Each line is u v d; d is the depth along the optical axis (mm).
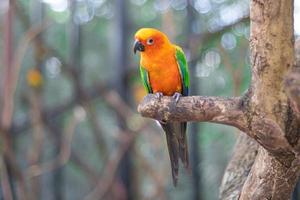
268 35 3980
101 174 12539
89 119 12859
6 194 10320
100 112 14711
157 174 11773
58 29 15828
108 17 16016
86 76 16078
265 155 4562
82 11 15430
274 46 3988
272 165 4523
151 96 4770
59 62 11820
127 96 11102
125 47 11102
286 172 4504
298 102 3568
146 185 13742
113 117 14594
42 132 11141
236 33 12383
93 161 15180
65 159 11008
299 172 4547
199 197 10391
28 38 10820
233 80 10227
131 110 11070
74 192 16016
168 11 11461
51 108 12047
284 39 3980
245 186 4961
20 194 10688
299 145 4188
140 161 11875
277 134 4129
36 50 11078
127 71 11023
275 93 4062
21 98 13062
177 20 13328
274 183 4645
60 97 15391
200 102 4375
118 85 11023
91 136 15320
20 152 13883
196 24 11352
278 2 3904
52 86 15406
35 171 10773
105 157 12023
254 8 4020
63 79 15391
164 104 4586
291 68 4008
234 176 6562
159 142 12602
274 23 3949
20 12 11547
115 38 11164
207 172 13875
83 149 15352
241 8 13055
